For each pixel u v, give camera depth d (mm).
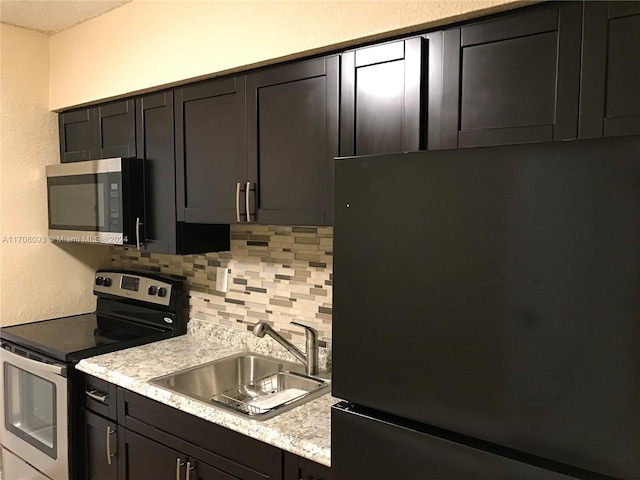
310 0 1646
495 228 927
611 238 808
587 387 842
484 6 1301
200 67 1969
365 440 1126
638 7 1097
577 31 1178
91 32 2432
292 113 1718
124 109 2324
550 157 861
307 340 2020
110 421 2057
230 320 2455
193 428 1744
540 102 1239
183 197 2104
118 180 2248
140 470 1946
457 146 1372
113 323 2701
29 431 2381
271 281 2275
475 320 958
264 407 1926
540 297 882
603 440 831
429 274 1012
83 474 2201
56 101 2656
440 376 1007
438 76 1405
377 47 1502
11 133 2559
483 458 962
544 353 883
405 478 1069
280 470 1509
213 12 1921
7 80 2529
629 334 799
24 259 2641
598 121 1154
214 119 1969
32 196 2654
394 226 1056
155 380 1927
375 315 1095
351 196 1120
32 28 2572
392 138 1484
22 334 2453
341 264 1146
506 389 928
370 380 1111
